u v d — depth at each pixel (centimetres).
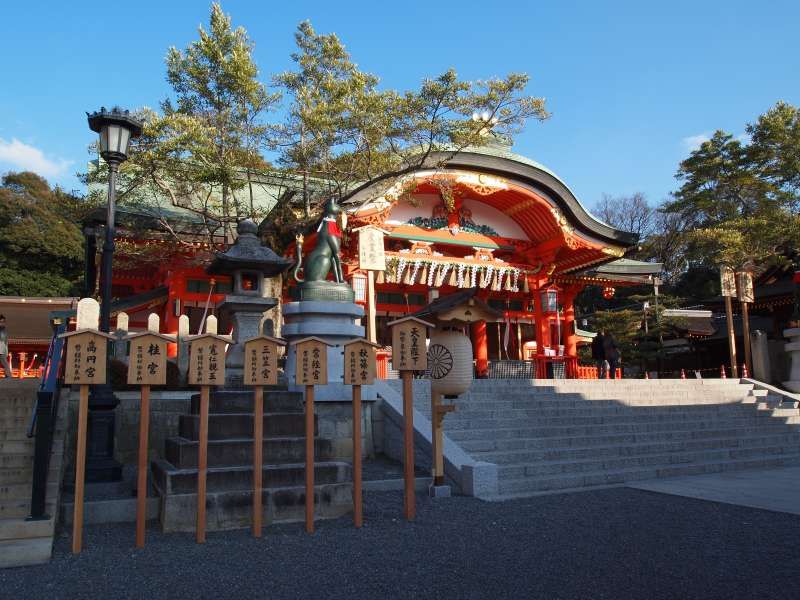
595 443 1325
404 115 1752
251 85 1744
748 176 3794
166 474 753
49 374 872
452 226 2555
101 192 2278
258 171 2116
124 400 1109
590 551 639
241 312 1057
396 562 604
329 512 808
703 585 527
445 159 2138
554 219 2502
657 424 1506
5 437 940
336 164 1966
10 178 3938
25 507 726
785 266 2819
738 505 900
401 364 818
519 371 2669
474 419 1330
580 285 2916
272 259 1058
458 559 612
